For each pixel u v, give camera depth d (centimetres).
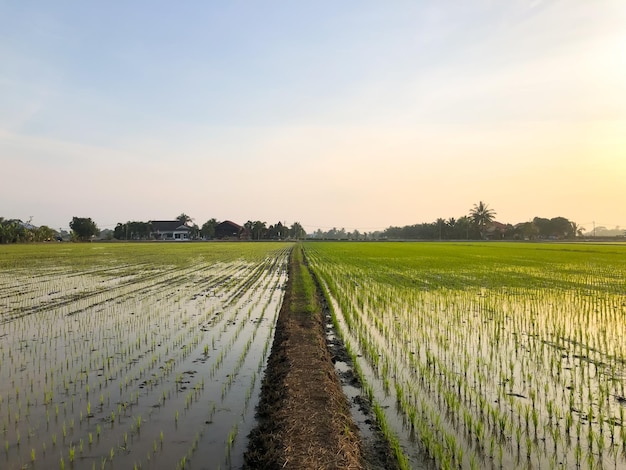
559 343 1155
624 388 842
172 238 12700
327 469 523
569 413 682
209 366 960
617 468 571
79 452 591
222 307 1678
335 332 1290
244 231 13288
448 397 764
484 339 1191
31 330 1288
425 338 1198
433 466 575
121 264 3597
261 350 1094
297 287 2019
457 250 6162
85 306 1683
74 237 10212
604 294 1945
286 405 696
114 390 814
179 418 697
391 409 748
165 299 1858
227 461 573
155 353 1058
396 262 3847
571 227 14662
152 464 564
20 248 6359
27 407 735
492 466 577
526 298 1834
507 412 734
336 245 8650
